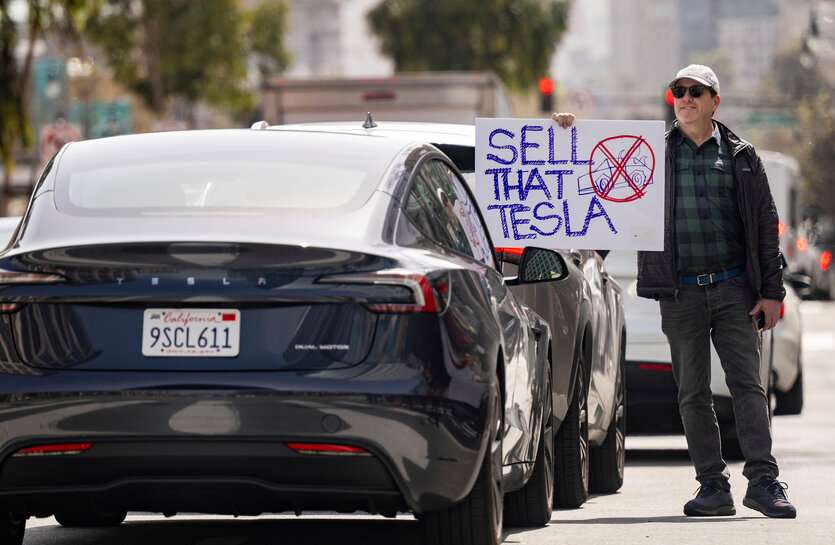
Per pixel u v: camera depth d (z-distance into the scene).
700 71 23.03
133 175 17.80
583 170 23.45
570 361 23.30
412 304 15.93
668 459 34.91
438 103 64.38
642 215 23.31
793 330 44.22
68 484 15.90
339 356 15.73
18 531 18.22
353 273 15.86
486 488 17.06
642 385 32.94
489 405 16.55
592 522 22.50
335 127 25.19
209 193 17.33
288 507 16.27
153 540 20.69
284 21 154.00
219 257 15.80
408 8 179.12
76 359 15.82
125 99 168.50
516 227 23.61
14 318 16.02
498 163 23.61
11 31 64.81
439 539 17.30
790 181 84.25
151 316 15.80
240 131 19.09
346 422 15.59
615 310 27.86
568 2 181.62
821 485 28.16
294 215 16.77
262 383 15.59
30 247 16.39
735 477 29.94
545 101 114.75
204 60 148.12
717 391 32.69
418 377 15.82
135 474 15.78
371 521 22.58
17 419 15.77
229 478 15.70
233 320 15.73
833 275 141.38
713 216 22.94
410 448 15.75
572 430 23.86
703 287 23.03
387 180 17.56
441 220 18.25
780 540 20.39
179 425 15.57
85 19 65.56
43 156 75.06
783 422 43.75
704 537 20.75
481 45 178.75
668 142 23.27
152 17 143.75
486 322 17.16
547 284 22.88
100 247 15.97
